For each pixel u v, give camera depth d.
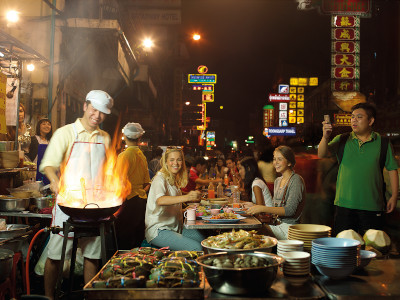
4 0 8.78
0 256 3.02
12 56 6.08
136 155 5.23
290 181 4.10
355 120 3.85
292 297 1.87
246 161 4.97
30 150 6.80
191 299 1.90
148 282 1.97
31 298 1.63
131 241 5.03
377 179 3.82
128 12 13.93
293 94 36.22
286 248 2.34
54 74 8.95
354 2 18.25
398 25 17.05
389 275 2.23
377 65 19.61
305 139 10.98
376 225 3.83
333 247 2.11
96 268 3.51
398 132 14.98
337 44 19.34
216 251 2.44
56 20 8.91
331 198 6.64
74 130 3.56
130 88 14.55
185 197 3.87
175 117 42.97
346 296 1.88
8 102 6.02
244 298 1.88
